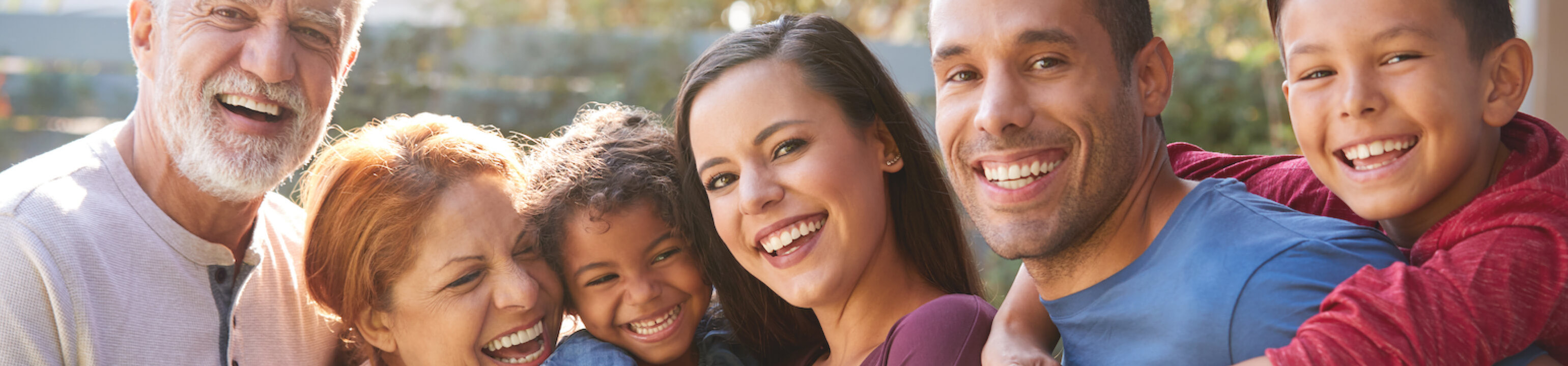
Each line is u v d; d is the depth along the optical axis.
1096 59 1.34
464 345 1.76
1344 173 1.34
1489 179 1.33
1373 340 1.13
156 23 1.84
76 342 1.71
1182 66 6.15
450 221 1.72
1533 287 1.18
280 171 1.88
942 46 1.39
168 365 1.79
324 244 1.80
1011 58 1.34
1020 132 1.34
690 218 1.70
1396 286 1.16
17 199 1.71
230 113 1.85
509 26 6.48
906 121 1.67
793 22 1.64
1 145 5.71
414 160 1.77
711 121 1.57
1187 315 1.28
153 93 1.85
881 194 1.61
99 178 1.83
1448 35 1.25
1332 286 1.22
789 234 1.55
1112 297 1.39
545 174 1.79
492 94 6.27
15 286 1.66
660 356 1.75
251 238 1.96
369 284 1.75
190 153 1.81
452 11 6.84
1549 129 1.33
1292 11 1.36
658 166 1.74
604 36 6.45
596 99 6.26
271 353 1.95
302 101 1.87
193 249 1.85
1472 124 1.27
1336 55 1.31
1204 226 1.33
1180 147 1.84
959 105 1.39
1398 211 1.30
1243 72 6.08
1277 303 1.22
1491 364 1.17
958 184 1.45
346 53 1.99
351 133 1.96
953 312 1.52
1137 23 1.39
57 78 5.80
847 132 1.57
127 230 1.79
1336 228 1.28
